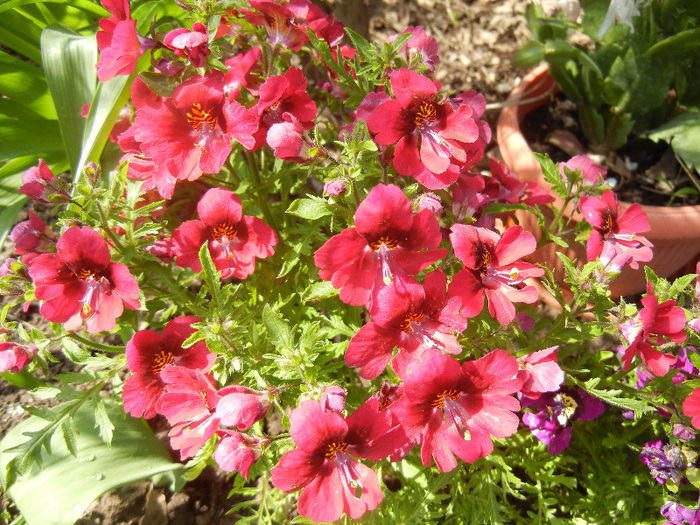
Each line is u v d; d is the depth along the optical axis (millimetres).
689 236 293
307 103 222
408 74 197
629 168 345
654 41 316
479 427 194
